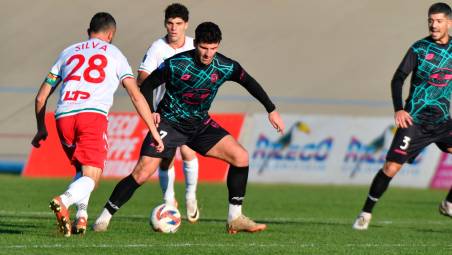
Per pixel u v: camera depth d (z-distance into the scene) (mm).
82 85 29125
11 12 106750
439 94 36625
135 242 28750
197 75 30766
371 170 73250
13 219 37406
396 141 37031
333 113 88000
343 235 34406
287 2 109812
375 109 89875
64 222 27656
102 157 29016
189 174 38219
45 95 29609
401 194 66062
